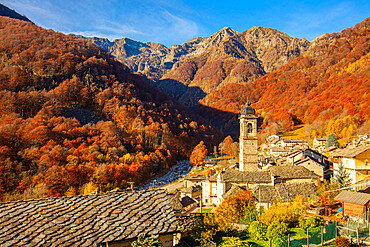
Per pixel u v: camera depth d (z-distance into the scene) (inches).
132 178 4948.3
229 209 1787.6
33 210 583.2
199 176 3971.5
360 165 2343.8
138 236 546.3
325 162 3233.3
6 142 4552.2
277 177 2452.0
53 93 6929.1
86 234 533.0
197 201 3176.7
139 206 654.5
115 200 666.2
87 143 5467.5
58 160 4483.3
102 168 4564.5
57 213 582.6
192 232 1182.9
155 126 7829.7
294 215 1592.0
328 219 1472.7
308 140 7012.8
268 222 1428.4
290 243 1111.6
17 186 3873.0
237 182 2588.6
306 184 2352.4
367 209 1360.7
